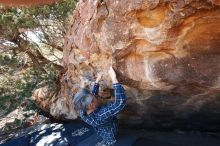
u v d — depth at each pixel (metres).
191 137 5.03
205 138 4.98
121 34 3.99
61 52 7.69
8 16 6.62
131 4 3.78
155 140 4.83
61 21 7.19
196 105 4.46
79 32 4.78
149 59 3.99
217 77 3.76
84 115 4.22
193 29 3.62
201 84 3.89
